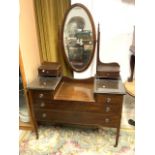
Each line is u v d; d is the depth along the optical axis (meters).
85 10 1.88
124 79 2.20
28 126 1.91
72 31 1.97
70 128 1.97
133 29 1.97
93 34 1.94
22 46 1.60
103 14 1.95
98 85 1.67
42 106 1.71
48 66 1.94
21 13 1.56
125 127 1.94
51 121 1.77
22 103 1.85
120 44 2.07
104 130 1.93
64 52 2.04
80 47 2.02
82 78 2.10
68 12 1.90
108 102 1.57
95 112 1.64
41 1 1.85
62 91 1.83
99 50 2.09
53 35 1.99
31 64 1.81
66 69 2.14
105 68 1.89
